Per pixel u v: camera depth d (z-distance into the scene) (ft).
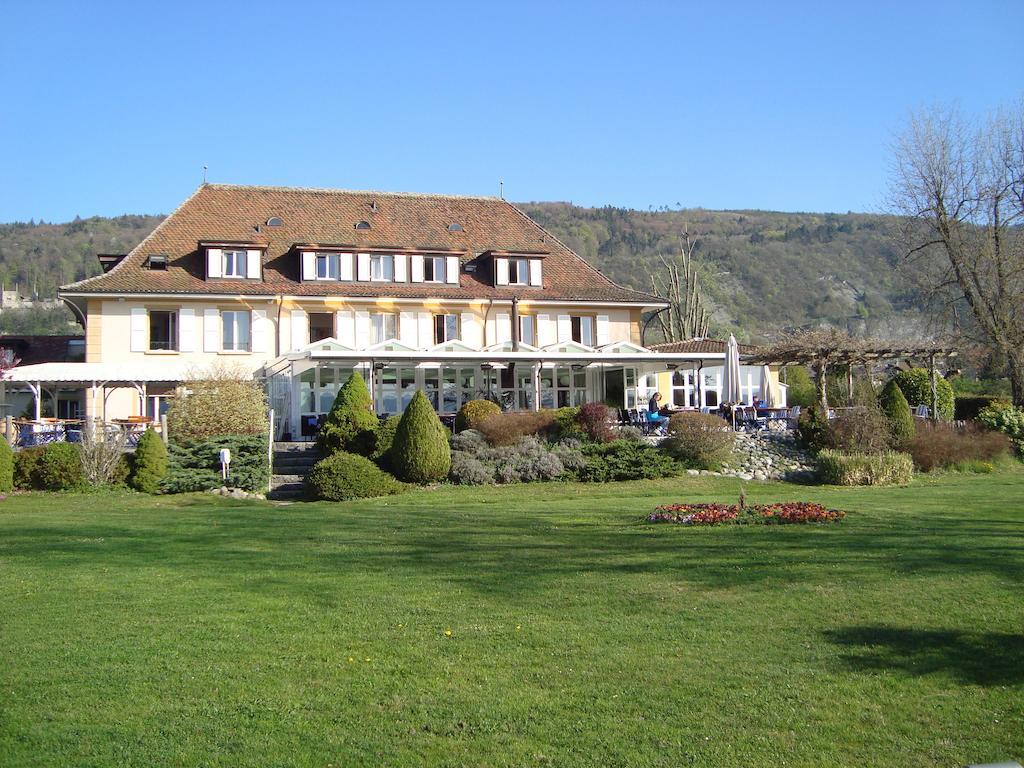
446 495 86.94
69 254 426.10
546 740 24.84
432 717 26.32
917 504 73.36
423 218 158.20
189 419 96.63
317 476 86.48
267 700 27.50
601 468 96.43
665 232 523.70
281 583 42.32
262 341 135.13
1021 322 148.36
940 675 29.89
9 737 24.56
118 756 23.57
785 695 28.17
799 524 60.08
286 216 150.20
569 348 135.33
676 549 50.67
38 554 49.67
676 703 27.48
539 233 162.61
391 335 141.28
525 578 43.34
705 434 102.37
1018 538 53.72
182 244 140.15
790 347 119.24
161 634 33.88
